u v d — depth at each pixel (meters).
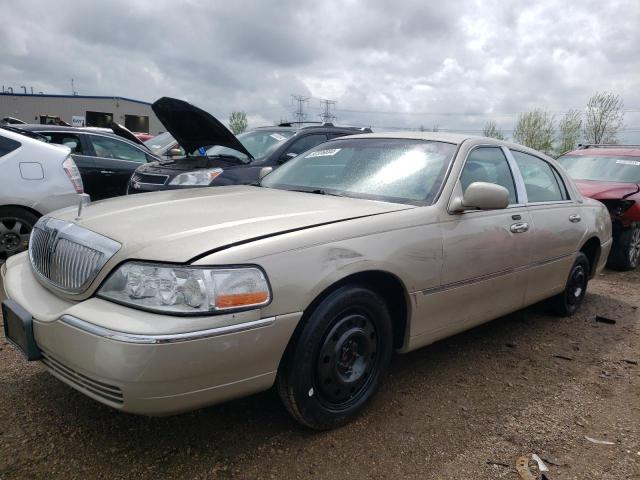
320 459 2.63
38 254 2.92
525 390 3.52
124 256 2.38
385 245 2.91
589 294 6.13
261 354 2.41
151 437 2.74
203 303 2.25
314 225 2.74
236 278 2.33
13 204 5.63
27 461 2.48
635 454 2.82
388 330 3.06
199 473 2.47
